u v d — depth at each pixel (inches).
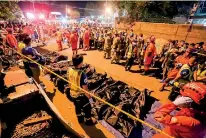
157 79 283.9
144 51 321.1
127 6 572.7
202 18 484.7
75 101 137.1
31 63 197.5
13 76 150.8
